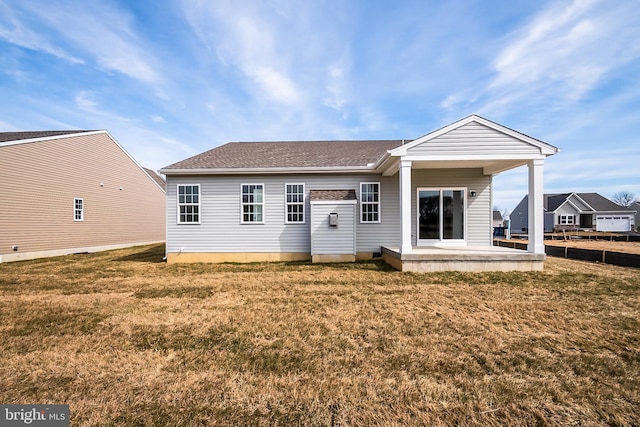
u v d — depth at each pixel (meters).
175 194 11.44
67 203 14.64
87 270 9.69
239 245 11.44
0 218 11.78
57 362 3.45
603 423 2.38
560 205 35.56
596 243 20.75
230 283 7.54
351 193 11.05
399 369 3.22
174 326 4.57
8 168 12.09
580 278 7.58
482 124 8.44
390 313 5.08
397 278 7.79
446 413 2.50
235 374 3.15
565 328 4.39
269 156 12.57
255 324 4.61
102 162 16.92
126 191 18.88
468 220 11.13
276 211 11.48
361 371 3.19
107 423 2.40
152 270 9.62
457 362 3.37
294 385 2.92
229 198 11.46
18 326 4.62
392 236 11.36
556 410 2.54
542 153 8.33
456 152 8.46
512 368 3.22
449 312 5.12
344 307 5.44
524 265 8.39
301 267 9.74
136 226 19.86
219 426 2.37
